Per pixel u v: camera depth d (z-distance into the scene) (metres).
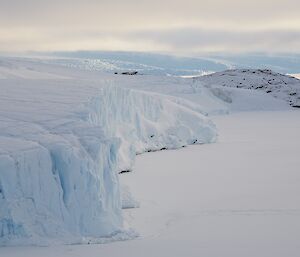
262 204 14.55
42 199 10.12
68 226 10.27
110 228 10.67
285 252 9.88
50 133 11.76
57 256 8.99
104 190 11.44
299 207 14.13
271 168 21.09
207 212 13.65
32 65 63.66
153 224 12.34
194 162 22.77
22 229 9.70
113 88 21.70
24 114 13.34
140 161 22.86
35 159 10.17
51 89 17.70
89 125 12.59
